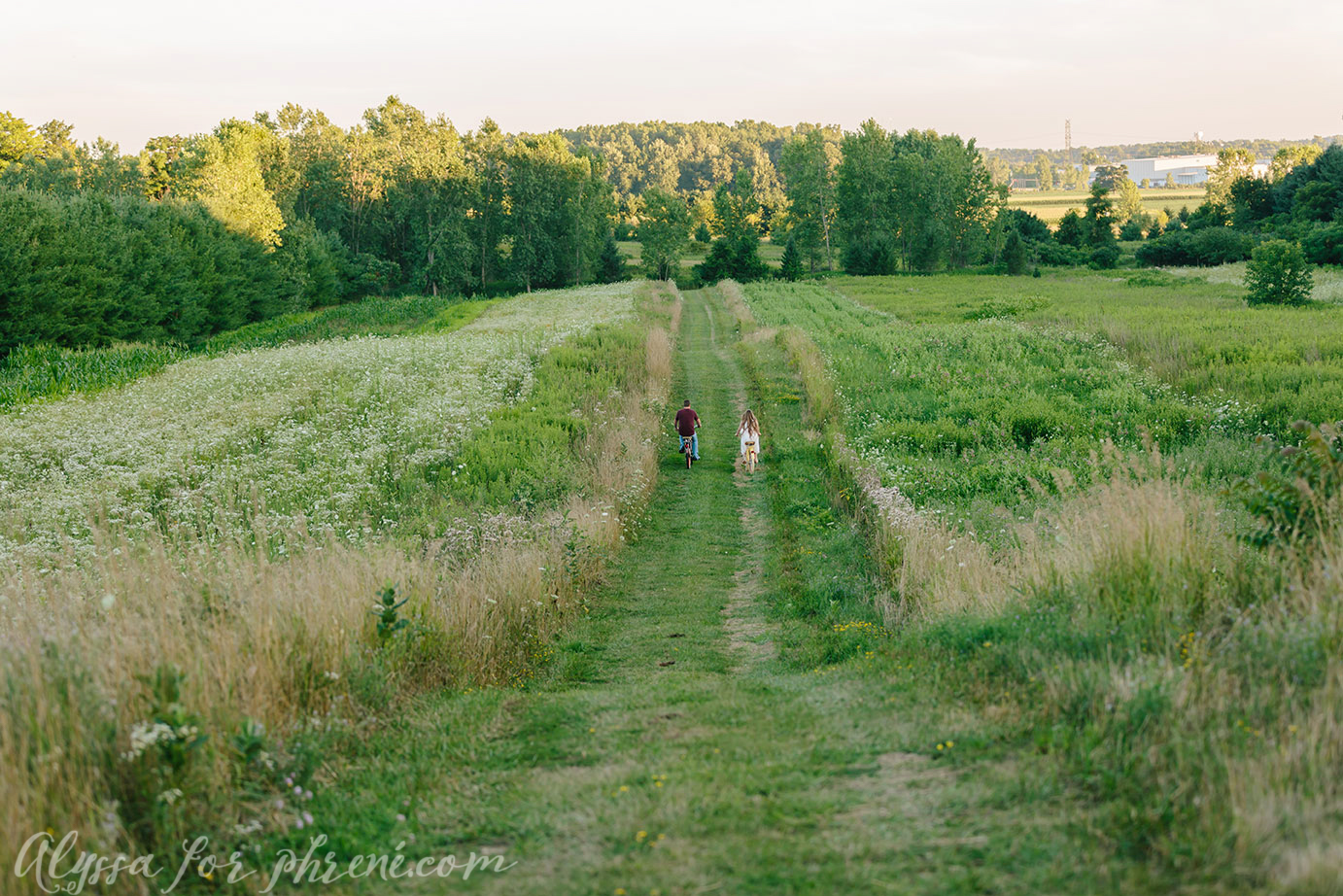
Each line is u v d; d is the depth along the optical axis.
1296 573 5.95
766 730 5.71
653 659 8.93
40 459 18.34
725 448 21.86
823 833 4.01
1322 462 6.91
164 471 16.03
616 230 151.50
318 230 89.94
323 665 6.35
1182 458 15.24
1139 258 93.62
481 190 95.81
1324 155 96.06
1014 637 6.59
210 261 61.34
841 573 11.72
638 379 26.84
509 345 30.70
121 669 5.22
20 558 10.59
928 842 3.83
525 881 3.81
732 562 13.54
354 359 27.91
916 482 15.55
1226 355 25.70
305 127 98.12
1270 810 3.49
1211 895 3.19
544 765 5.42
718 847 3.92
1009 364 27.02
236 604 7.06
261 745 4.90
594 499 15.02
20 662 4.98
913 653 7.25
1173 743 4.21
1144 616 6.09
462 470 16.25
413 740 5.91
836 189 101.50
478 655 8.12
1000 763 4.65
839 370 28.03
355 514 13.61
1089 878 3.41
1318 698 4.40
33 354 36.25
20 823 3.86
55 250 46.78
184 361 36.53
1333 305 44.22
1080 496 10.22
